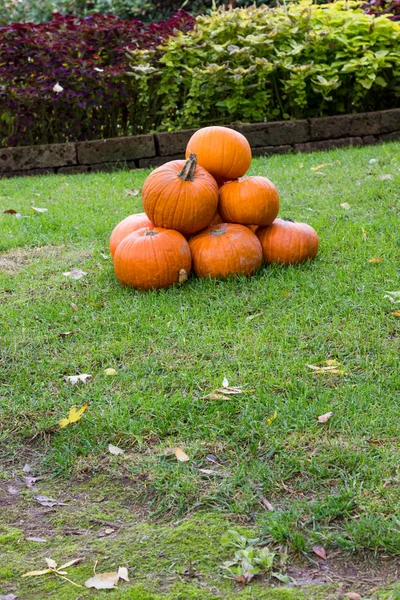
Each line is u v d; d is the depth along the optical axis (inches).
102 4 630.5
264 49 357.7
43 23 362.6
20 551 100.0
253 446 118.0
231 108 354.0
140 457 119.0
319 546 97.1
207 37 364.5
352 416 124.3
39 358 154.2
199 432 123.6
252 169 306.5
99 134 364.8
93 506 109.2
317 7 417.7
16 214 260.2
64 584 93.2
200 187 178.1
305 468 112.3
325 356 146.5
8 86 342.6
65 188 299.3
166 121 363.9
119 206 266.8
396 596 87.4
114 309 172.2
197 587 91.6
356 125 354.6
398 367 139.9
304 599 88.4
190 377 140.4
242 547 97.1
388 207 236.2
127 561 96.9
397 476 108.4
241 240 180.5
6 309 177.5
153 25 374.9
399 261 190.4
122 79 357.1
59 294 185.2
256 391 134.5
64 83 347.9
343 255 196.4
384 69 375.2
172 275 178.1
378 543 96.2
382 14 398.6
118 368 147.9
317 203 246.4
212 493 108.9
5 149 333.1
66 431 127.1
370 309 164.6
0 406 136.0
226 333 157.2
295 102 362.9
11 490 113.9
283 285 177.5
